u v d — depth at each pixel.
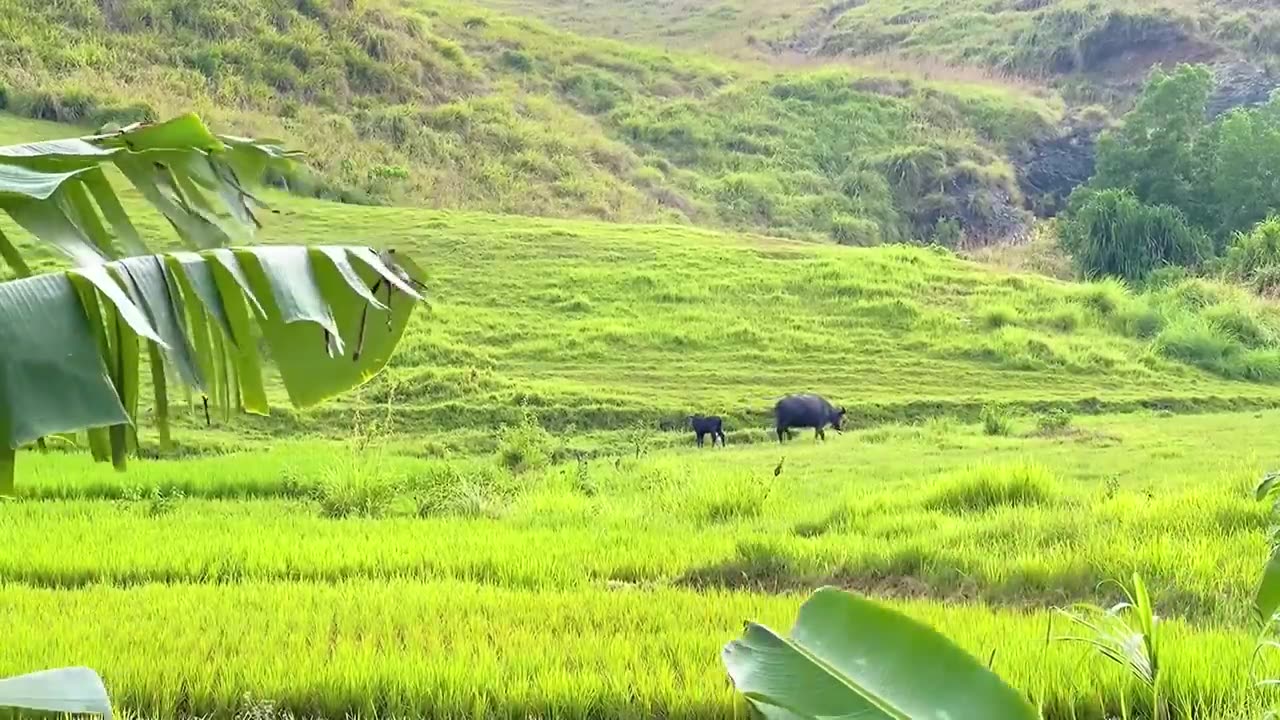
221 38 49.22
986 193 62.88
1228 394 31.50
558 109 61.12
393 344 3.05
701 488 15.34
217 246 2.97
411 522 14.20
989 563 10.62
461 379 27.42
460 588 9.92
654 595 9.60
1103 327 36.06
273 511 15.52
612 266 37.66
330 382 2.96
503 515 15.29
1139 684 6.68
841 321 34.66
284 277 2.59
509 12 92.69
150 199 2.93
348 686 7.09
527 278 36.03
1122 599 9.67
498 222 41.03
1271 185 54.31
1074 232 51.84
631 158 58.81
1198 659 7.01
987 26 82.31
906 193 62.66
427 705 6.97
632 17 92.81
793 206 59.00
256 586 10.03
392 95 53.66
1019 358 32.53
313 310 2.57
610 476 18.70
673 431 26.75
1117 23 75.25
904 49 81.62
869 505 14.34
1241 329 36.22
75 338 2.27
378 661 7.37
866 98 69.19
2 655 7.43
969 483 14.48
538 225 41.25
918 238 60.84
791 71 73.50
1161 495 13.49
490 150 53.06
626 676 7.13
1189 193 55.03
